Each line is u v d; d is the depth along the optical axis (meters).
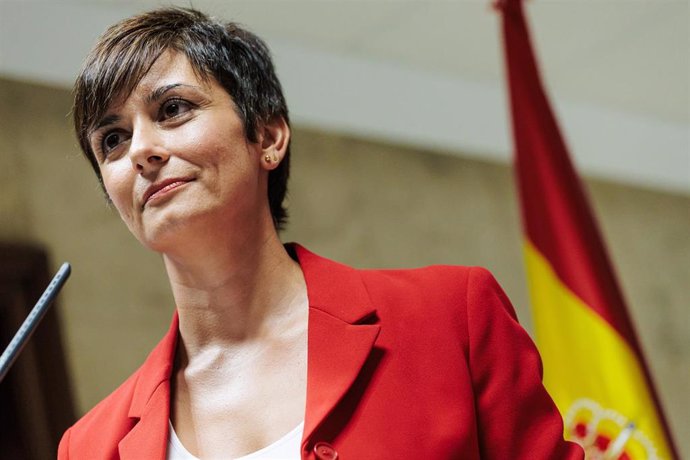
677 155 10.08
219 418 2.15
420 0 7.45
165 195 2.12
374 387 2.06
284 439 2.03
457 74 8.81
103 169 2.23
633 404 4.64
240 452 2.08
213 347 2.25
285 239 7.73
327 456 1.95
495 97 9.05
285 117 2.42
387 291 2.25
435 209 8.50
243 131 2.23
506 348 2.23
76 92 2.30
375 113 8.36
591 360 4.79
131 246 6.91
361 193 8.17
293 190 7.88
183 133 2.16
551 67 8.67
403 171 8.42
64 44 6.88
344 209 8.07
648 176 9.89
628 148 9.79
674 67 8.85
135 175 2.16
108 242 6.82
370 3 7.47
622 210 9.69
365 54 8.32
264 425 2.09
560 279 4.95
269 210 2.33
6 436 6.28
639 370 4.73
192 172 2.14
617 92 9.33
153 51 2.23
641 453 4.55
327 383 2.05
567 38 8.18
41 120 6.75
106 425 2.35
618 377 4.71
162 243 2.14
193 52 2.25
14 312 6.35
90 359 6.55
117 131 2.23
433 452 2.00
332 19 7.67
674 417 9.31
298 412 2.07
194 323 2.26
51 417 6.31
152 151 2.12
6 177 6.56
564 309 4.90
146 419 2.19
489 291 2.29
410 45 8.20
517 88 5.23
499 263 8.69
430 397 2.07
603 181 9.66
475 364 2.19
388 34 8.00
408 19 7.74
